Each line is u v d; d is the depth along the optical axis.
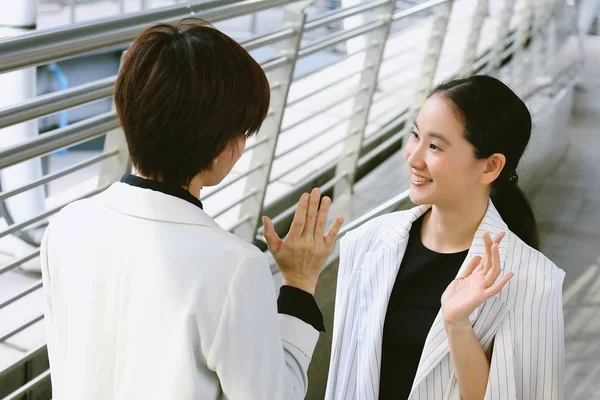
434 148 1.40
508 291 1.37
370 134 3.92
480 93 1.38
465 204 1.43
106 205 1.06
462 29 5.96
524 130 1.42
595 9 7.61
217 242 1.00
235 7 2.08
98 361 1.04
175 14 1.88
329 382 1.59
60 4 5.78
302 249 1.18
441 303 1.34
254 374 0.99
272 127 2.53
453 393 1.39
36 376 2.12
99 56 5.92
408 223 1.51
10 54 1.46
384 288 1.48
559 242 4.60
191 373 0.97
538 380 1.37
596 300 3.98
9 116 1.52
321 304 2.88
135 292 1.01
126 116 1.01
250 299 0.99
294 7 2.40
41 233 2.70
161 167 1.02
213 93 0.98
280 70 2.50
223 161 1.06
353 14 2.84
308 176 3.32
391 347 1.48
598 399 3.15
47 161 5.19
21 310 2.30
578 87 6.92
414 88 4.72
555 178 5.56
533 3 5.44
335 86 4.67
